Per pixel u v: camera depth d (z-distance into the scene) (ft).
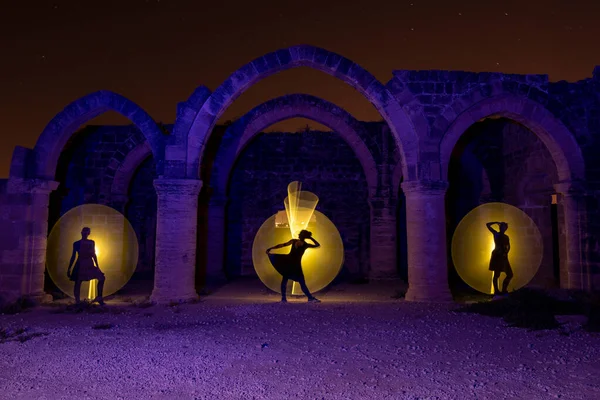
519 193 40.40
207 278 43.45
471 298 32.73
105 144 46.80
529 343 17.54
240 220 50.21
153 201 49.57
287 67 32.37
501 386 12.53
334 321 22.31
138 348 16.93
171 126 46.52
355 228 50.06
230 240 49.90
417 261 30.35
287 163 51.08
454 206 46.26
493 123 44.50
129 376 13.51
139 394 11.97
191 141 31.12
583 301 26.14
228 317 23.72
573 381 12.94
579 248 30.76
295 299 31.45
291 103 46.14
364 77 31.73
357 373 13.75
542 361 15.01
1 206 29.91
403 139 31.45
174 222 30.07
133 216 48.91
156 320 22.98
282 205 50.52
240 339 18.40
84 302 27.99
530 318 21.48
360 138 46.29
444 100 31.45
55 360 15.31
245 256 49.75
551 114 31.55
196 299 30.07
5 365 14.76
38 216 30.48
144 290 38.24
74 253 28.58
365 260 49.62
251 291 37.42
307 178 50.85
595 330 19.69
